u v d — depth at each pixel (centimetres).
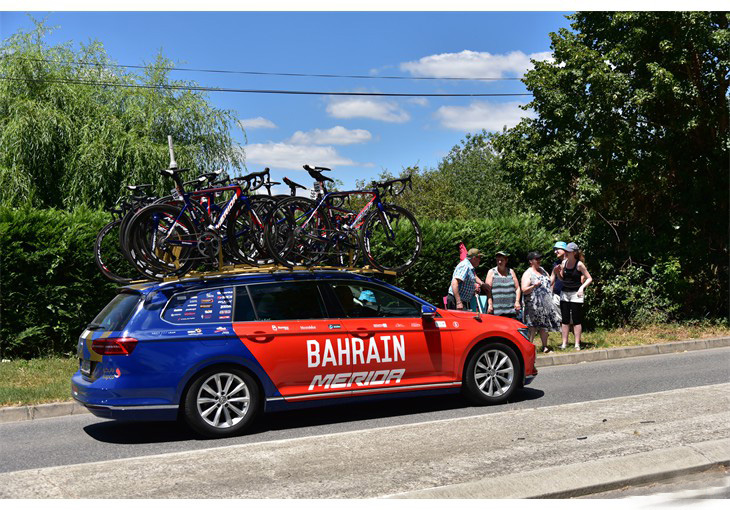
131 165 2317
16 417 856
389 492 505
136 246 764
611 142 1650
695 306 1769
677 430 639
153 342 701
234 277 761
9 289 1189
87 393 701
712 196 1759
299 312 764
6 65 2414
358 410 848
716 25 1686
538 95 1758
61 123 2300
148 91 2625
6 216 1207
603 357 1259
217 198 826
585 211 1781
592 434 638
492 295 1157
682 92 1600
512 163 1827
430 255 1505
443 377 816
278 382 740
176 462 589
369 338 779
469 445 616
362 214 920
